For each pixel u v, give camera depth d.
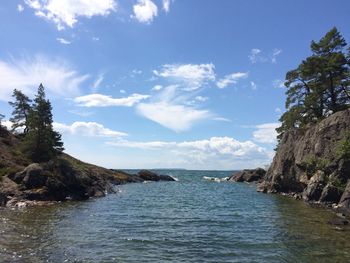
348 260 19.20
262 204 46.38
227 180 129.00
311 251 21.09
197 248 22.09
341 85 63.81
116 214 36.47
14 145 69.31
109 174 100.12
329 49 64.06
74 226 28.81
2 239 23.31
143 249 21.62
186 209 42.06
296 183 60.22
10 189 44.50
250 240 24.27
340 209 37.88
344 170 44.97
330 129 50.56
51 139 60.84
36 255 19.69
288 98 69.88
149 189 78.88
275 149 81.50
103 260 19.08
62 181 51.25
